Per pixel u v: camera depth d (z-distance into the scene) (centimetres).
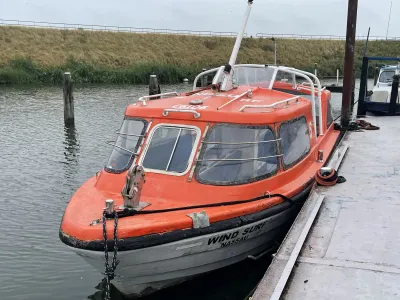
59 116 2083
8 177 1159
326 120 1018
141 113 648
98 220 507
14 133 1695
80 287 650
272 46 6062
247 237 598
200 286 615
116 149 652
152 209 541
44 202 988
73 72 4012
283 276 455
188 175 584
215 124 609
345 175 788
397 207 638
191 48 5784
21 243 791
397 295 428
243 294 606
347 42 1229
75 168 1249
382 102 1567
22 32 4844
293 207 645
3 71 3675
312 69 4950
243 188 589
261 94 771
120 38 5491
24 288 646
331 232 561
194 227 518
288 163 678
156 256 514
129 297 580
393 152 952
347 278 458
